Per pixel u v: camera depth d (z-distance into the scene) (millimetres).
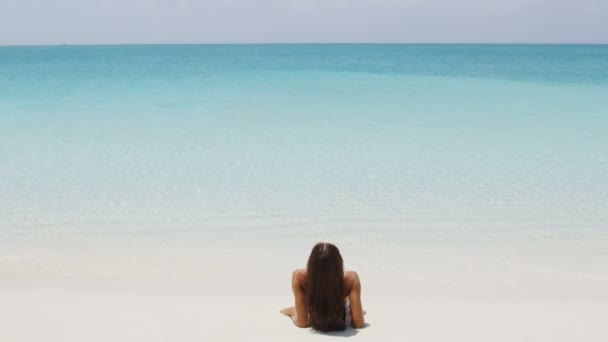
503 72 44344
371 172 11867
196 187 10656
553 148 14391
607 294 5926
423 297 5746
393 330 4613
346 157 13344
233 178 11328
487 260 7223
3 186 10586
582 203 9711
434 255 7402
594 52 117750
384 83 33719
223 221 8750
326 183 10984
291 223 8688
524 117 19984
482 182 11094
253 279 6414
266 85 32000
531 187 10734
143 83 32406
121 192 10273
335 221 8781
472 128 17656
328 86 31625
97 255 7285
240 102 24141
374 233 8258
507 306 5309
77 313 4938
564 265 7043
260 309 5176
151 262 7039
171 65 53281
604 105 23109
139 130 16984
